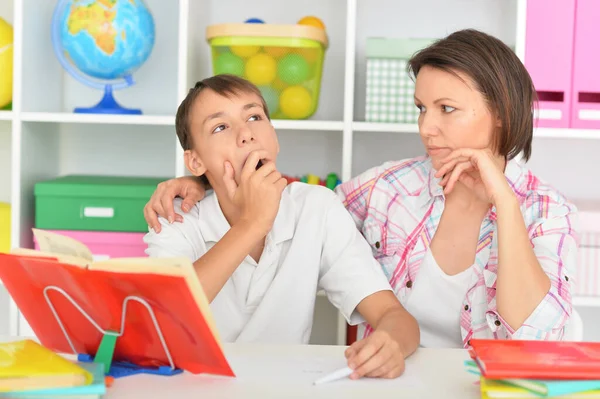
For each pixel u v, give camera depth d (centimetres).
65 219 200
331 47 224
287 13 224
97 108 203
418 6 223
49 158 221
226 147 129
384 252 149
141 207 199
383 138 226
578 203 216
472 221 144
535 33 193
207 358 87
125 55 198
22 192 202
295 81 193
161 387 87
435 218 146
